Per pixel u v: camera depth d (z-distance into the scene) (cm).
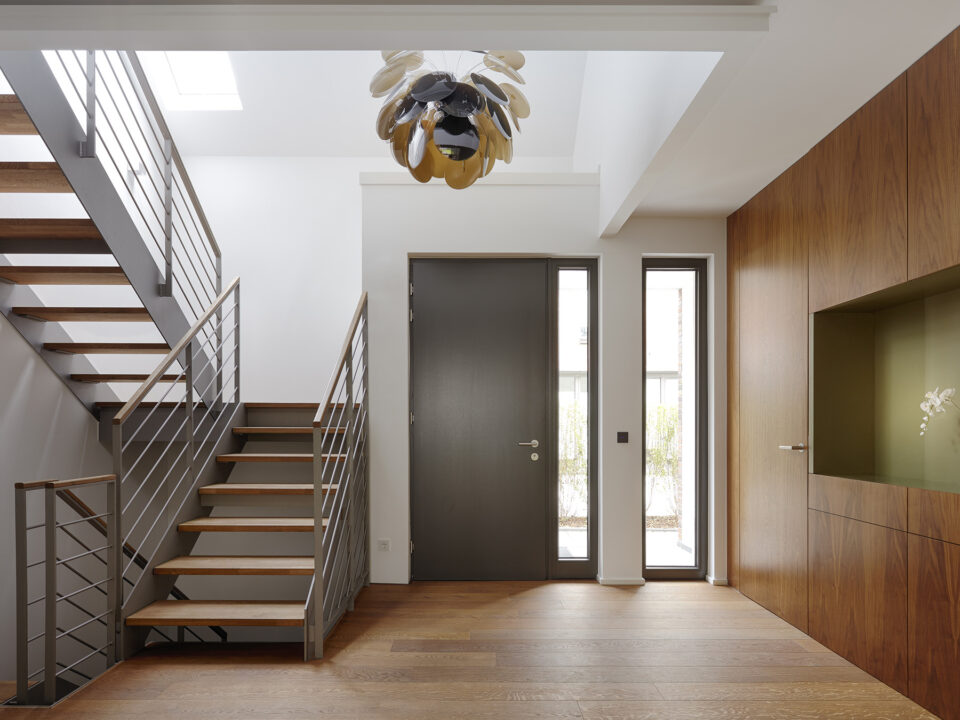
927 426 320
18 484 283
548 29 237
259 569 361
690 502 506
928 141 271
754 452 446
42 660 417
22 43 246
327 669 326
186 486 411
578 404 509
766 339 428
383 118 315
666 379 508
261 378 596
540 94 572
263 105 574
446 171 341
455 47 250
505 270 506
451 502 500
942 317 309
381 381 490
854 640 331
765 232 430
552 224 494
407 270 493
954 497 263
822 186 357
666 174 407
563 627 390
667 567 503
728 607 431
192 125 586
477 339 505
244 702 288
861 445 367
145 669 325
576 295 512
